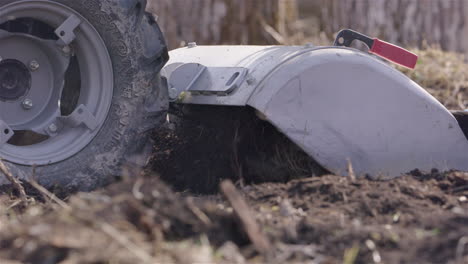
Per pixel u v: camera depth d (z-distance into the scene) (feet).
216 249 4.59
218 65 6.08
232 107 6.04
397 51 6.32
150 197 4.74
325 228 4.72
